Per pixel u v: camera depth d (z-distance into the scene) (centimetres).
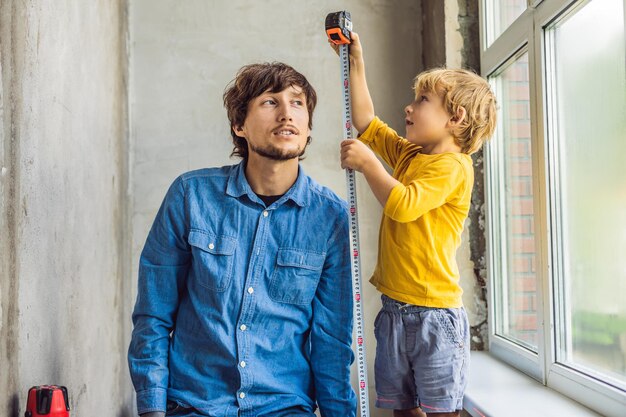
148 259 167
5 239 124
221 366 160
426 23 296
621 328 169
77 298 188
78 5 193
